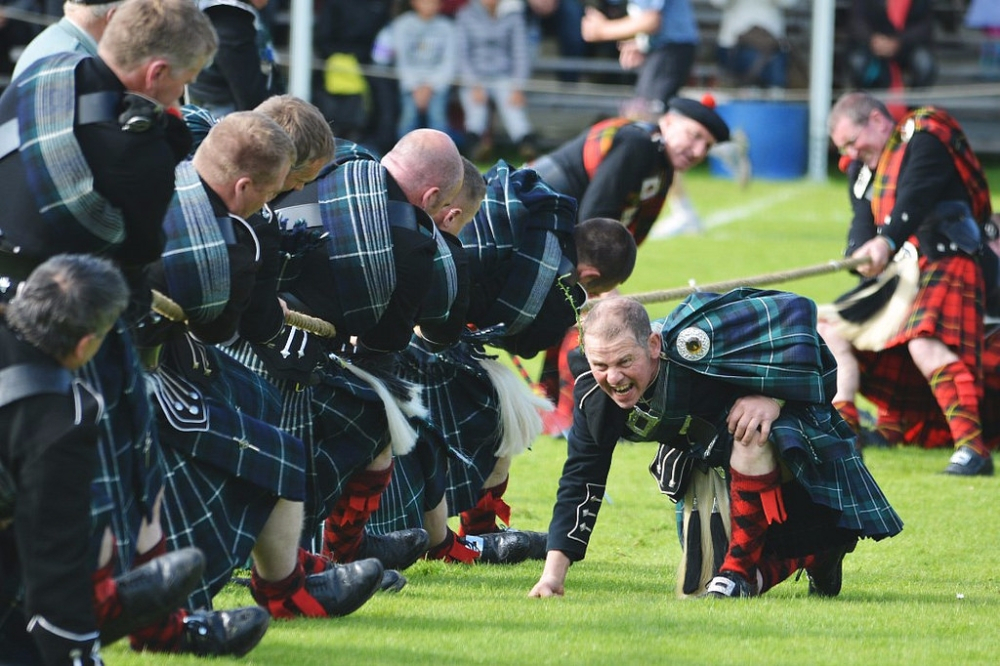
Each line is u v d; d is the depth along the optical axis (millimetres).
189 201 11148
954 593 14367
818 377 13312
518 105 49812
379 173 12945
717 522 13711
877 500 13586
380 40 47938
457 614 12164
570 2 55000
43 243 10031
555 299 14953
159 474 10555
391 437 13148
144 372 10992
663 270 35875
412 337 14914
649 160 20109
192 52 10195
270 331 11945
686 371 13219
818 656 11023
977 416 20922
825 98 55000
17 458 9258
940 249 21125
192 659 10312
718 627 11852
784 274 20250
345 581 12000
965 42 62781
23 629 9773
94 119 9977
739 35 54688
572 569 15117
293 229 12516
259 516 11500
